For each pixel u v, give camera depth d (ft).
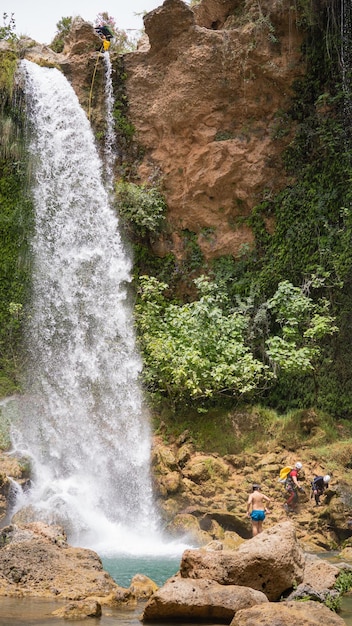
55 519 45.85
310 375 58.49
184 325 58.08
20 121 66.54
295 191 63.46
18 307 62.59
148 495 51.78
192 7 70.74
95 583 29.40
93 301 65.21
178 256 66.18
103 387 61.87
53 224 66.28
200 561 27.81
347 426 56.44
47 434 57.11
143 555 42.34
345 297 59.16
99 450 57.41
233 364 55.77
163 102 67.51
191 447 54.34
